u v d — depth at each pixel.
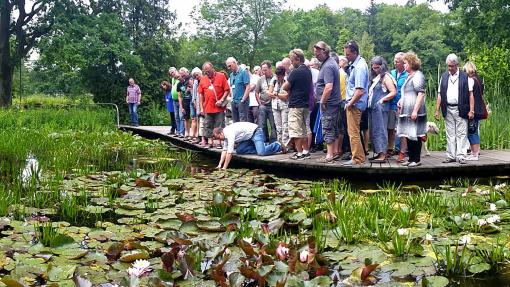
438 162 7.63
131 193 5.96
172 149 11.43
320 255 3.44
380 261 3.43
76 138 12.92
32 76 44.06
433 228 4.25
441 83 7.70
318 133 8.75
